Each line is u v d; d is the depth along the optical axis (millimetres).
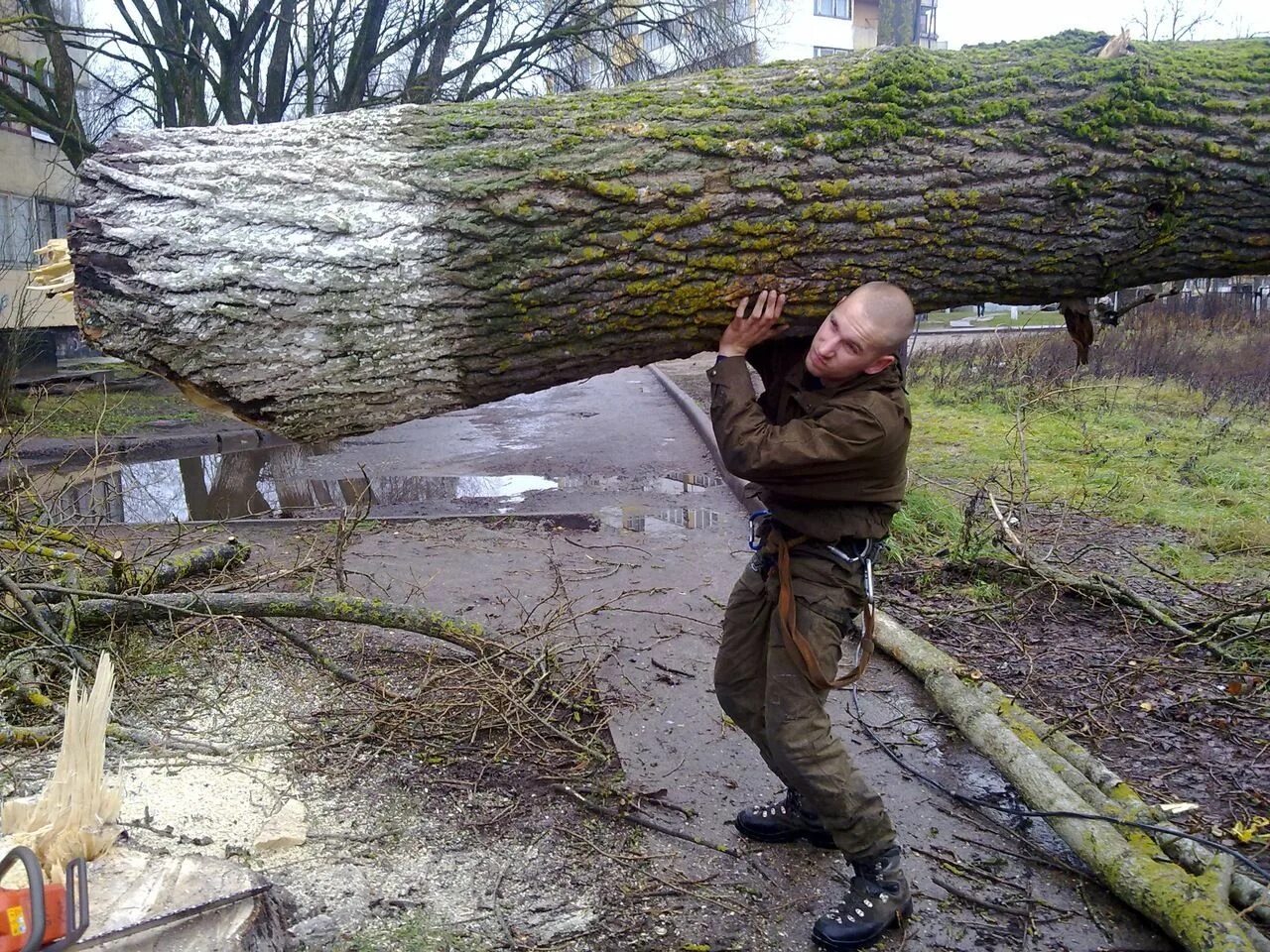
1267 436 10891
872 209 2701
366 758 3623
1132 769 3709
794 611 2652
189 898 2047
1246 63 2918
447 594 5574
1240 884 2746
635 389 17875
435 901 2785
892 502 2721
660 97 2779
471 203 2557
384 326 2582
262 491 9133
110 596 4324
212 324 2496
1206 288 23656
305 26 18391
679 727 3943
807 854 3094
